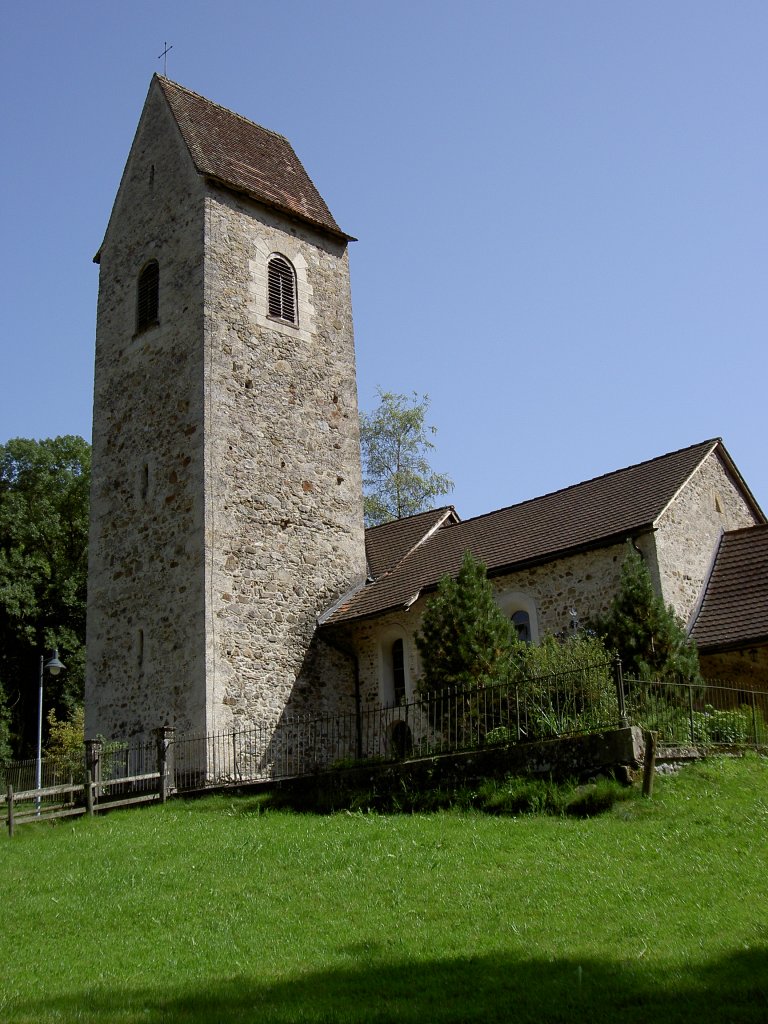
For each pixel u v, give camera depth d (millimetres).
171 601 24766
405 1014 8406
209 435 25234
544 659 19203
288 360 27844
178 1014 8773
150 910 12578
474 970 9438
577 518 24953
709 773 16125
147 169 29641
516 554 24422
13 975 10445
